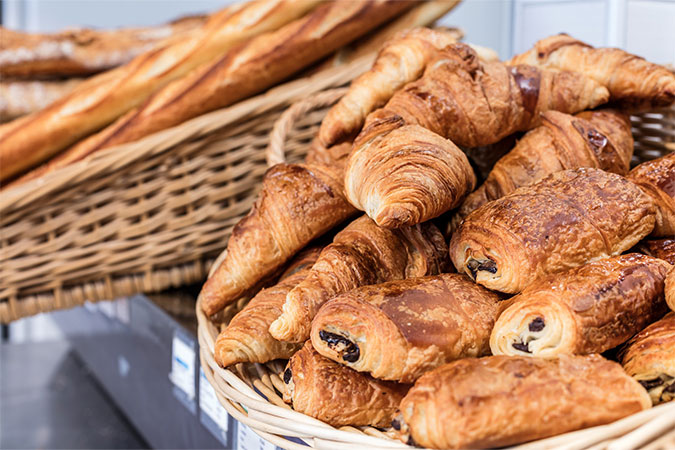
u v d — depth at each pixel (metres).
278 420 0.70
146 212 1.01
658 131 0.92
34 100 1.26
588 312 0.67
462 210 0.80
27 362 1.52
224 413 0.86
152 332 1.04
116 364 1.23
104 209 1.00
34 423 1.20
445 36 0.87
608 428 0.63
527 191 0.74
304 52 1.05
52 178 0.98
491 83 0.81
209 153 1.01
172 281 1.04
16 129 1.07
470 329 0.70
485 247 0.72
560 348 0.67
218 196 1.02
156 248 1.01
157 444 1.05
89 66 1.28
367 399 0.71
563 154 0.79
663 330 0.68
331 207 0.82
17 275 0.99
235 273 0.83
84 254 1.00
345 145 0.88
